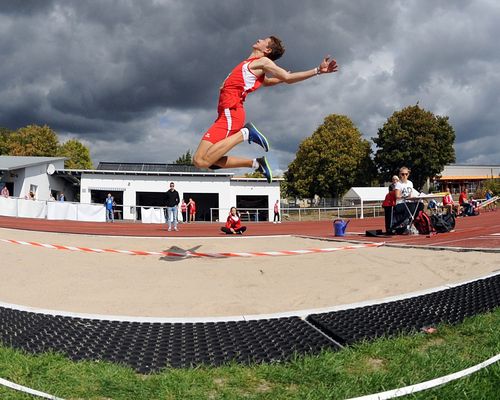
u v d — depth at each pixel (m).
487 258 7.19
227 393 2.89
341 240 11.81
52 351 3.60
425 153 50.56
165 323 4.35
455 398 2.72
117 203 39.84
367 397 2.74
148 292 6.19
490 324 3.95
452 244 9.22
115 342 3.82
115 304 5.57
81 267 8.16
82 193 37.97
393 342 3.66
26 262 8.60
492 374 2.96
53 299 5.84
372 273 6.92
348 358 3.40
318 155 54.59
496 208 34.19
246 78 5.19
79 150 73.00
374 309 4.55
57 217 26.56
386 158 51.72
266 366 3.29
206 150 5.12
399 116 51.50
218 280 6.95
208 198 42.25
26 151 63.50
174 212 18.62
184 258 9.26
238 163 5.43
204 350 3.63
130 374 3.20
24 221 22.58
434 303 4.66
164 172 38.31
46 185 38.97
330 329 3.97
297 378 3.10
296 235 14.25
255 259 8.98
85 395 2.92
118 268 8.09
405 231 12.37
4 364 3.33
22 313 4.70
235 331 4.05
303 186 55.62
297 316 4.48
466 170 83.69
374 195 36.88
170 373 3.20
